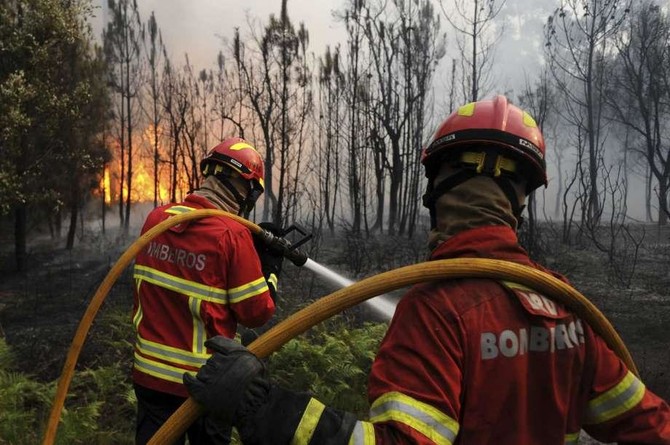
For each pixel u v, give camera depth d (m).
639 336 7.14
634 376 1.20
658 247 15.07
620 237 16.95
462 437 1.02
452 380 0.99
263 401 0.99
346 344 5.60
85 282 12.42
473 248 1.12
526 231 12.73
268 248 2.81
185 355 2.47
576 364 1.12
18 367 5.99
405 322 1.05
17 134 12.59
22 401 4.47
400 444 0.93
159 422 2.51
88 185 19.28
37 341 6.97
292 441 0.96
